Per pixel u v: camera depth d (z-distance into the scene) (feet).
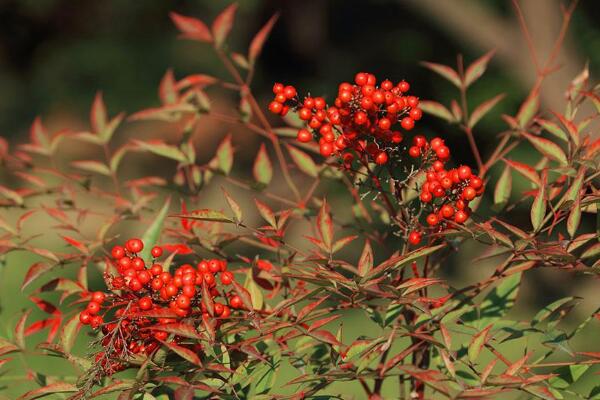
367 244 4.56
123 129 20.80
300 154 5.15
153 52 21.84
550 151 4.79
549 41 10.86
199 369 4.54
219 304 4.61
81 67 21.98
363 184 4.77
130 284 4.54
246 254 11.02
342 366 4.51
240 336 4.72
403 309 4.79
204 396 4.69
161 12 21.79
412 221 4.66
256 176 5.16
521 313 10.34
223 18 5.31
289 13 20.79
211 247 4.91
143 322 4.58
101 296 4.57
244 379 4.64
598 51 13.83
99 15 22.48
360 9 18.76
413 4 13.41
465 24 12.19
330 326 10.34
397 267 4.58
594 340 8.77
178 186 5.25
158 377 4.53
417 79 16.39
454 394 4.44
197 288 4.56
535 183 4.75
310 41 20.51
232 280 4.58
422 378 4.44
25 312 4.77
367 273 4.51
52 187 5.30
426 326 4.68
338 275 4.52
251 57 5.28
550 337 4.65
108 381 4.65
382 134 4.68
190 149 5.20
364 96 4.60
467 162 14.84
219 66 21.27
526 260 4.73
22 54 23.16
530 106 5.09
